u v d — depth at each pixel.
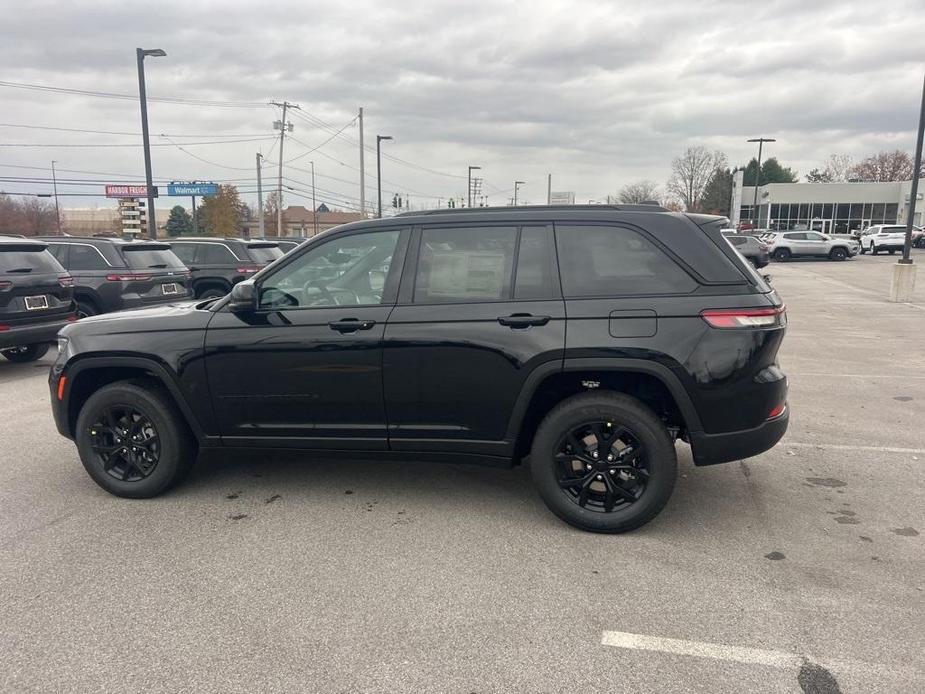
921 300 16.48
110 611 3.04
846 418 6.22
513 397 3.77
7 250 8.14
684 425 3.85
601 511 3.79
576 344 3.63
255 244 14.07
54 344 9.28
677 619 2.96
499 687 2.53
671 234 3.68
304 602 3.11
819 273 27.05
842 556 3.54
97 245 10.49
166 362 4.14
